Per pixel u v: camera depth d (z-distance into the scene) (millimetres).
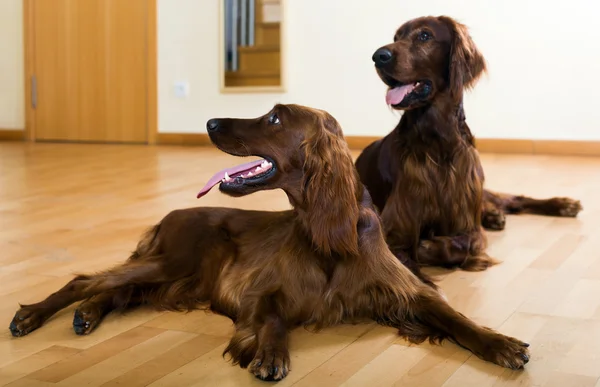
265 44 7219
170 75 7633
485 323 2158
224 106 7480
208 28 7430
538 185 4758
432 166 2984
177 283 2363
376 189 3223
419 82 3004
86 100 7934
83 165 5922
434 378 1748
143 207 4059
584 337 2027
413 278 2180
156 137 7754
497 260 2930
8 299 2406
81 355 1917
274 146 2064
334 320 2119
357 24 6879
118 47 7746
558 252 3049
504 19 6355
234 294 2250
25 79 8086
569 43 6211
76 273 2705
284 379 1750
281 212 2408
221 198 4332
